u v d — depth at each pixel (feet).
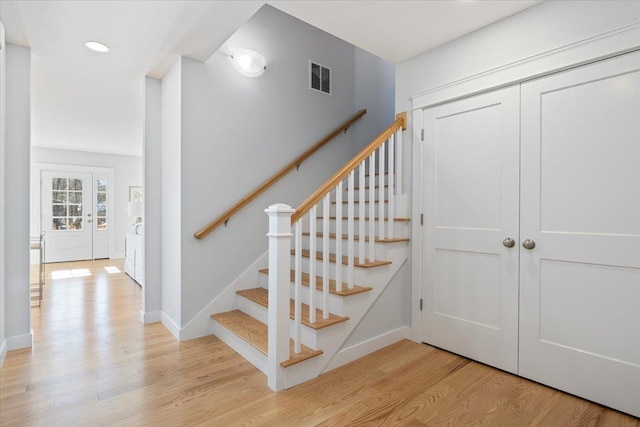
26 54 8.14
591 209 5.91
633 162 5.48
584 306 5.99
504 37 6.97
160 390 6.33
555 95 6.31
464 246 7.73
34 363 7.35
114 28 7.38
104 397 6.08
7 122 7.86
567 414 5.59
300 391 6.32
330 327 7.11
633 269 5.49
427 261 8.50
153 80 10.02
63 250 21.89
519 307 6.82
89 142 19.75
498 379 6.76
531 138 6.63
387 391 6.33
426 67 8.46
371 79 14.12
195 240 8.97
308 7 6.64
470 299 7.64
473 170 7.57
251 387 6.46
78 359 7.59
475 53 7.47
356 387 6.47
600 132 5.79
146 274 9.95
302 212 6.67
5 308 7.88
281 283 6.33
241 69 9.93
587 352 5.96
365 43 8.06
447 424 5.36
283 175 10.71
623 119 5.56
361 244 8.03
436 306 8.32
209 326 9.21
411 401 6.00
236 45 9.86
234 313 9.36
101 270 18.90
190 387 6.44
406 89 8.97
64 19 7.00
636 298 5.46
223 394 6.21
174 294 9.12
